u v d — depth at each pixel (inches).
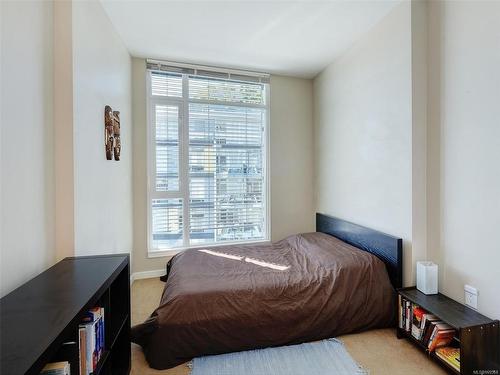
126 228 111.7
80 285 44.4
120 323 55.4
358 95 108.0
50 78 59.3
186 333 67.1
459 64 72.4
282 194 145.3
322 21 93.6
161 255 128.3
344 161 118.8
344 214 119.5
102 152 82.3
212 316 69.1
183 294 71.6
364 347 73.0
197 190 135.1
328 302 76.8
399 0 82.7
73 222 62.4
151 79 126.5
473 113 69.0
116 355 59.2
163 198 129.8
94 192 75.6
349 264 85.3
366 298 80.0
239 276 83.3
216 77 132.3
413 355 70.1
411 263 82.7
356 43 108.5
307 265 91.7
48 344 29.3
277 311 72.8
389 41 89.8
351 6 85.6
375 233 95.2
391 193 90.7
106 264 55.1
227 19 91.7
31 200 52.2
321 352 70.8
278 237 145.1
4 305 37.7
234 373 63.7
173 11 86.6
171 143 130.0
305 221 148.9
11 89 46.4
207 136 135.4
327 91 132.5
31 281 46.1
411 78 81.4
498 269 64.0
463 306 69.8
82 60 67.7
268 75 139.6
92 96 74.7
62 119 61.4
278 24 95.2
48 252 58.3
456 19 73.0
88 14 72.1
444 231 77.9
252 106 140.5
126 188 111.8
